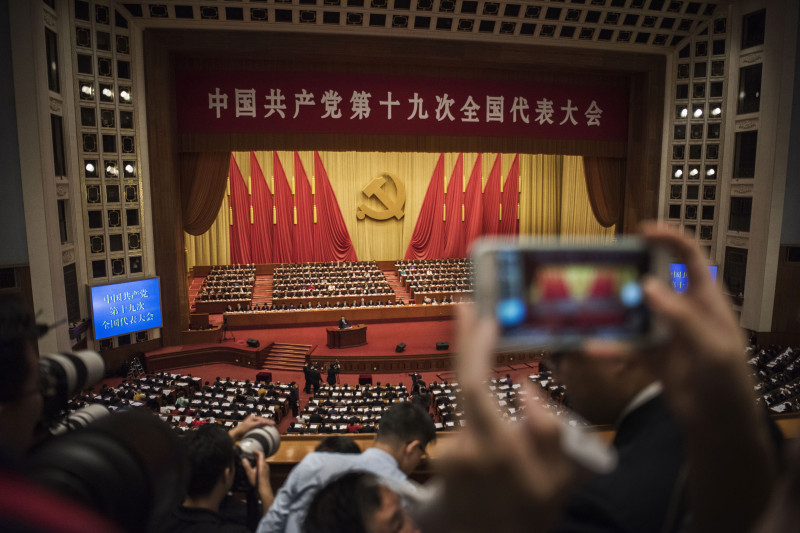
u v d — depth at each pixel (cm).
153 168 2192
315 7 2025
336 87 2200
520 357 2316
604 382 89
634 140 2484
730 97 2361
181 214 2333
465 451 56
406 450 256
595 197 2605
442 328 2727
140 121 2145
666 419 90
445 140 2284
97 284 2056
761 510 62
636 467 87
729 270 2444
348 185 3322
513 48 2223
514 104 2322
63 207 1955
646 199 2506
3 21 1631
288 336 2597
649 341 65
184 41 2092
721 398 61
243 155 3225
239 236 3262
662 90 2439
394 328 2731
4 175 1677
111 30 2030
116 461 73
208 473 211
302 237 3312
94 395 1789
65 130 1922
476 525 55
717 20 2342
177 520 203
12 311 97
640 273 68
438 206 3397
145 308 2206
